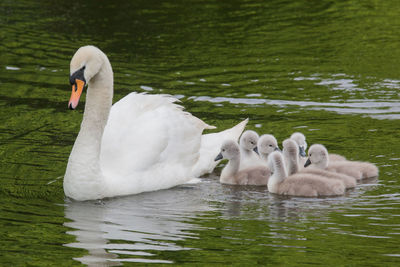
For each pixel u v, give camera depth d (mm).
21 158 15117
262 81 20531
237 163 14570
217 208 12945
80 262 10438
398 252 10781
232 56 22953
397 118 17344
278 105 18516
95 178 13227
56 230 11680
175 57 22828
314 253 10773
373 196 13359
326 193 13445
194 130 15000
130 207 12969
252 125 17031
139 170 13867
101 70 13148
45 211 12578
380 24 26578
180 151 14586
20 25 25875
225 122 17297
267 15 27812
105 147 14031
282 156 13844
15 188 13617
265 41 24578
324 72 21281
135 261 10492
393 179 14070
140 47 23734
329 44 24156
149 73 21219
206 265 10359
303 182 13570
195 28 25984
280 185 13805
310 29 25938
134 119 14414
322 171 14023
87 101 13320
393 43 24203
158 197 13641
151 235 11516
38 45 23688
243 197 13633
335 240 11273
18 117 17672
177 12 28109
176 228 11852
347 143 15773
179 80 20625
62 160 15094
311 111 17984
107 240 11273
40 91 19688
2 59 22250
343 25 26500
